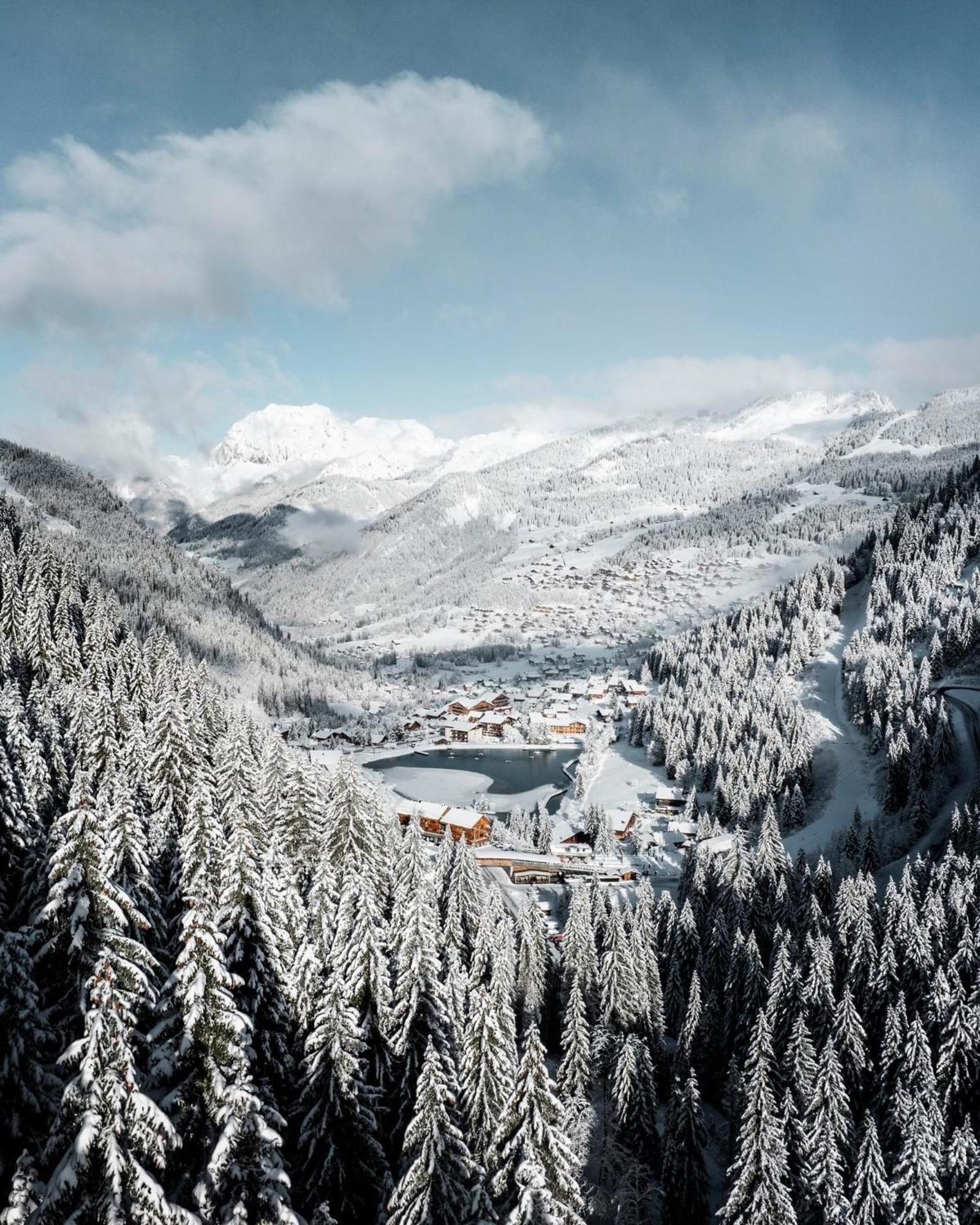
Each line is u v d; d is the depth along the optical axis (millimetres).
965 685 129875
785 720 140000
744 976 61531
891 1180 41875
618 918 66688
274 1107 29344
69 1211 19000
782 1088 48375
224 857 34938
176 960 25188
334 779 51062
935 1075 48500
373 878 48312
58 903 23266
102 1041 20016
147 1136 19969
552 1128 31219
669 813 138000
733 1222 39844
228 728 77812
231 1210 21562
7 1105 21844
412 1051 35312
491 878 99000
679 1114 46250
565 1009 61844
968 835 82312
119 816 31844
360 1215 30922
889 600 166875
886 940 59531
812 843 111375
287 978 35469
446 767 185750
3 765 43750
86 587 140875
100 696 62219
